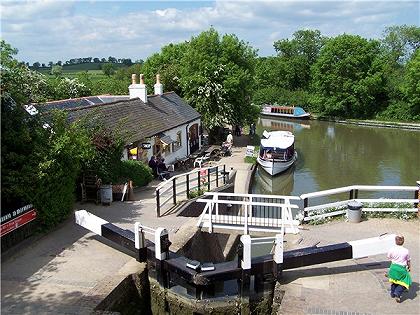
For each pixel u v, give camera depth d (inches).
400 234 514.6
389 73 2901.1
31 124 529.0
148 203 687.1
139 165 837.8
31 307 359.3
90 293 379.9
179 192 765.9
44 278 411.5
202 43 1615.4
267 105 3107.8
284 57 3799.2
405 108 2642.7
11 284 399.5
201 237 558.3
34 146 507.5
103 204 667.4
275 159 1248.2
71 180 565.9
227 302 406.6
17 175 482.9
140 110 1082.7
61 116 569.0
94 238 515.2
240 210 806.5
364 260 447.8
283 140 1393.9
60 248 485.1
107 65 4183.1
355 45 2723.9
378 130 2305.6
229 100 1620.3
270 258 414.3
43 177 502.3
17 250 470.6
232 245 705.0
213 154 1327.5
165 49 2262.6
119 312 389.4
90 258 458.6
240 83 1605.6
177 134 1189.1
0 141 460.4
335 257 413.7
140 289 428.1
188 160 1160.2
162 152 1063.0
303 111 2797.7
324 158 1529.3
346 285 393.7
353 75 2753.4
